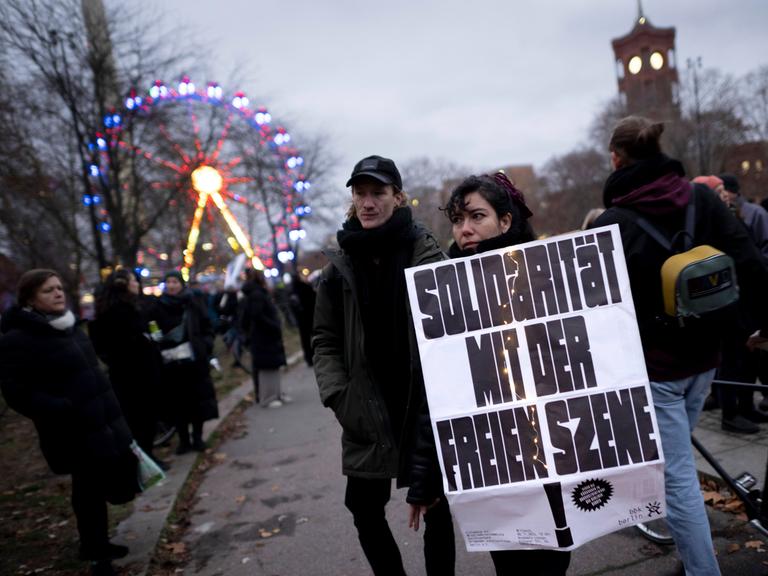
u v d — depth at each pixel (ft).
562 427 6.77
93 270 66.74
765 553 9.55
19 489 18.21
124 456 12.06
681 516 7.74
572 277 6.93
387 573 8.63
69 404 11.30
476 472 6.84
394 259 8.29
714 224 7.97
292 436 22.63
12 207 48.03
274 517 14.66
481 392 6.90
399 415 8.36
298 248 112.88
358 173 8.16
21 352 11.09
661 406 7.86
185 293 21.09
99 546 11.75
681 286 7.23
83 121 44.93
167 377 20.52
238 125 54.65
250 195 86.63
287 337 66.08
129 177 50.19
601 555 10.36
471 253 7.36
